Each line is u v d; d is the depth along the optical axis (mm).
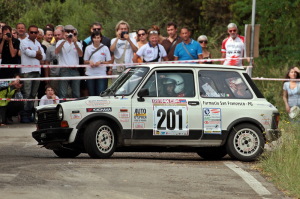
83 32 76000
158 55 41156
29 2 80750
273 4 61188
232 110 29406
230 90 29844
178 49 41812
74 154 30234
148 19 73062
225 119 29328
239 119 29391
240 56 43656
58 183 21641
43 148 33500
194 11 74688
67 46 43281
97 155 28312
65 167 25016
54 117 28953
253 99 29938
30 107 45062
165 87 29234
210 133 29188
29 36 43781
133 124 28703
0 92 43750
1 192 19734
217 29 71750
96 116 28422
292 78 43656
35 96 44812
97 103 28578
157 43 41250
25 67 43875
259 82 57188
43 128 29500
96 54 42188
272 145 29875
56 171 23938
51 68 45031
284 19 61531
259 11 62062
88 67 42406
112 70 43000
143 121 28797
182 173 24859
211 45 68375
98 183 22031
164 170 25328
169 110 28953
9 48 44250
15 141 35844
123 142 28703
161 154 33000
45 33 47188
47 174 23219
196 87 29453
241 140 29344
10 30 44031
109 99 28734
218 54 65500
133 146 29562
